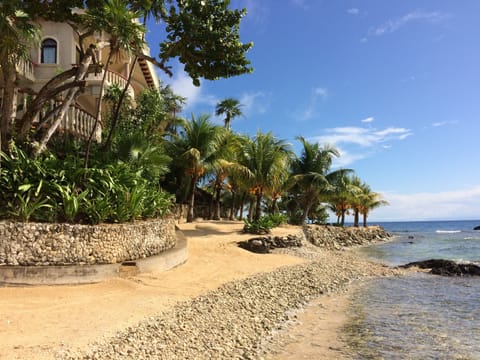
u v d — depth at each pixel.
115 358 5.71
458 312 10.69
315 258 20.45
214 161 25.91
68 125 15.72
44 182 10.30
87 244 10.09
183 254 13.98
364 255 27.14
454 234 63.72
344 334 8.61
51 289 8.91
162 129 30.11
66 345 5.94
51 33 20.09
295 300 11.62
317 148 34.91
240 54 15.12
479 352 7.52
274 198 30.94
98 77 19.38
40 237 9.41
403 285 14.96
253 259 17.36
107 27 12.03
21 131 12.39
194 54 15.10
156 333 7.00
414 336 8.51
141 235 11.88
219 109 45.56
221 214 44.44
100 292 9.20
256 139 28.72
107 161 13.52
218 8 14.71
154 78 28.98
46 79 19.61
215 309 9.12
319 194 35.94
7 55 11.52
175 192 30.25
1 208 9.75
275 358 7.02
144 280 10.71
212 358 6.47
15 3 11.15
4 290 8.42
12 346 5.73
